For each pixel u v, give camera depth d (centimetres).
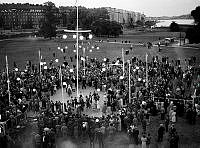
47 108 2502
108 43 9238
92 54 6781
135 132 1888
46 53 7200
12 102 2678
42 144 1834
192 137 2070
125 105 2681
